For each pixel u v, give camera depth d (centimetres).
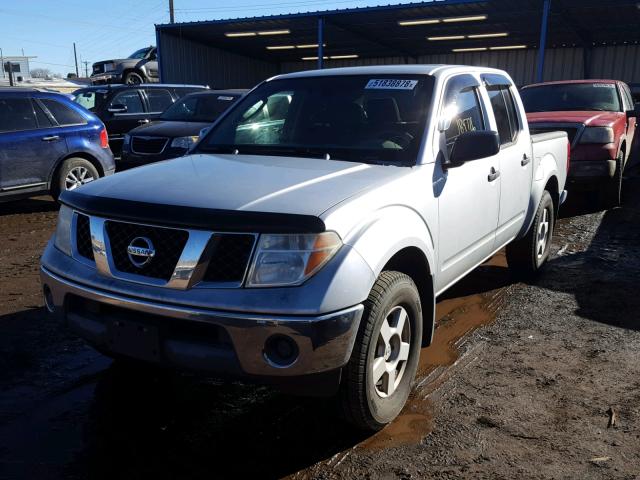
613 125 849
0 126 809
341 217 264
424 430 308
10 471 271
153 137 976
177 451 289
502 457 286
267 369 251
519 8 1914
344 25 2236
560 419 320
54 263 304
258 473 272
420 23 2172
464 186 373
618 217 844
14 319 453
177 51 2484
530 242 534
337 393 280
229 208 259
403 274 300
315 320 245
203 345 258
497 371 376
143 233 268
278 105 411
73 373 369
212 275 257
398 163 337
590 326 450
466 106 410
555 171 565
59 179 862
